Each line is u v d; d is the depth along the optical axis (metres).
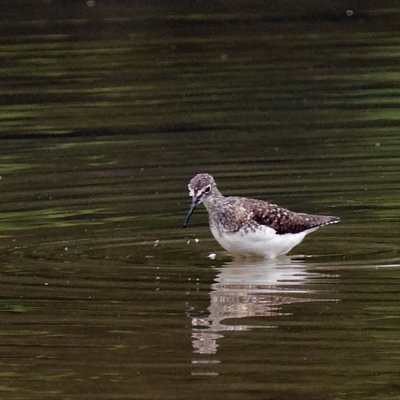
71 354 13.20
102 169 20.36
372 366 12.66
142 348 13.27
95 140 21.95
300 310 14.21
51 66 26.28
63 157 21.05
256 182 19.47
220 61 26.34
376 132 21.92
